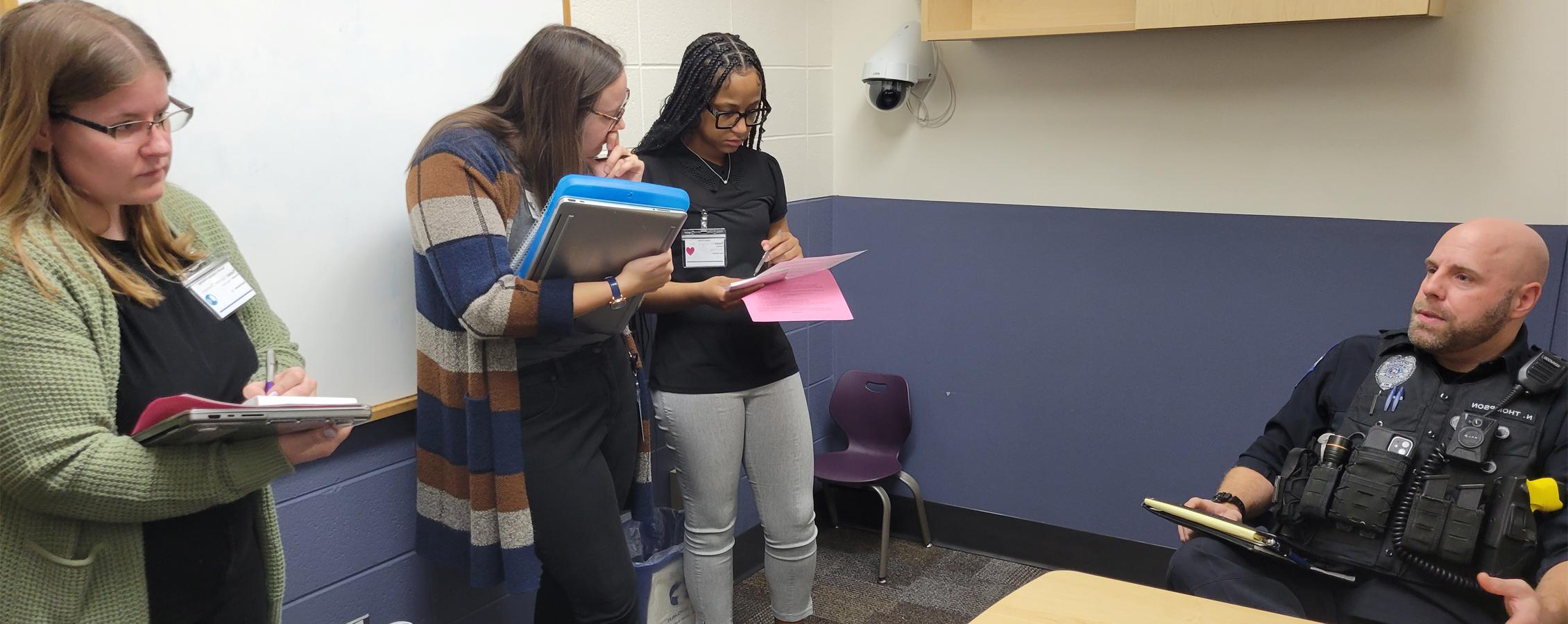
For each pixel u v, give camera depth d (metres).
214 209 1.63
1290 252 2.70
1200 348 2.86
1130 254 2.91
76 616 1.17
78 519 1.14
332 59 1.78
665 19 2.56
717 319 2.27
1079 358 3.04
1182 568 1.79
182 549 1.25
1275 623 1.26
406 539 2.10
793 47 3.06
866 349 3.41
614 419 1.91
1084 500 3.12
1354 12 2.31
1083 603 1.32
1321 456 1.82
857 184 3.31
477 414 1.73
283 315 1.77
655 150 2.20
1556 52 2.32
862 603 2.95
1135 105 2.83
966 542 3.33
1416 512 1.67
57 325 1.09
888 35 3.15
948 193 3.16
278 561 1.45
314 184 1.78
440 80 1.99
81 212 1.16
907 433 3.30
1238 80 2.68
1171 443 2.95
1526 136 2.39
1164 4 2.50
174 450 1.15
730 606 2.45
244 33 1.64
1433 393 1.76
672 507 2.83
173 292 1.26
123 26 1.13
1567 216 2.37
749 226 2.28
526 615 2.42
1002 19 2.95
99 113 1.10
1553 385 1.65
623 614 1.88
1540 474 1.65
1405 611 1.68
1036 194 3.02
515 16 2.13
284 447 1.26
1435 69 2.46
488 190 1.64
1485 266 1.67
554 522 1.79
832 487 3.48
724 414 2.29
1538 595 1.50
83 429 1.10
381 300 1.95
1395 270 2.58
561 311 1.60
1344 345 1.98
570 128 1.69
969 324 3.20
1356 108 2.56
